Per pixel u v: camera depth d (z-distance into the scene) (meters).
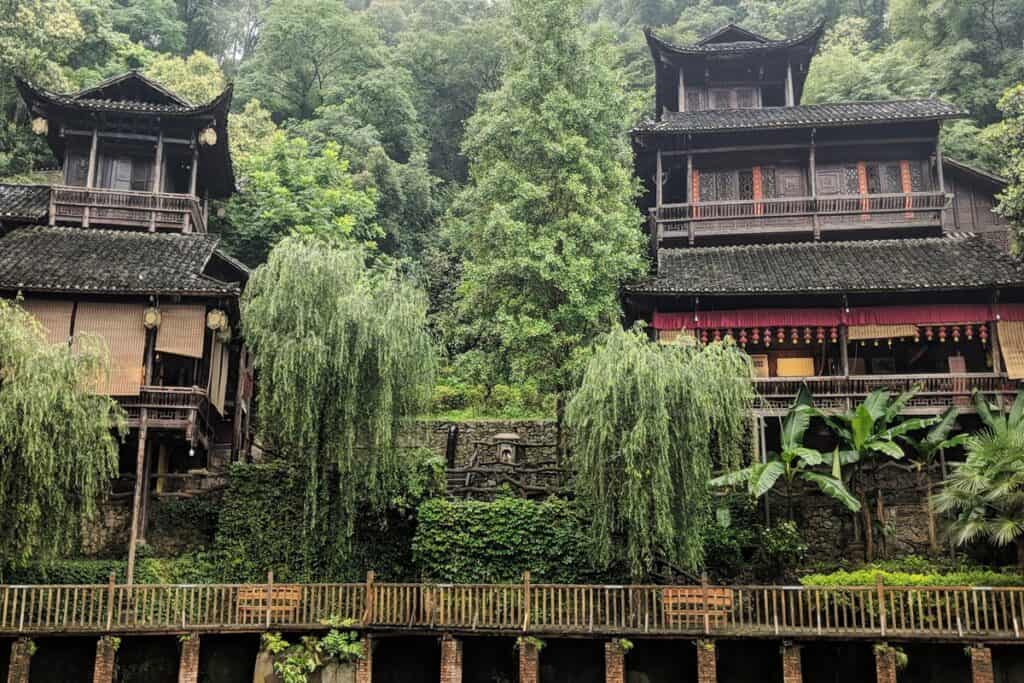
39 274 26.06
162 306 26.48
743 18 65.25
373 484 23.31
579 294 28.19
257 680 21.14
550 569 23.80
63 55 45.12
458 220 33.28
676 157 34.97
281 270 23.77
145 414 25.22
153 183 31.80
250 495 25.14
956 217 34.69
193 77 48.53
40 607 20.67
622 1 69.75
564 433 27.38
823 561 25.19
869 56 56.06
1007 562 23.70
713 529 23.95
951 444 24.47
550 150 29.59
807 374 30.59
